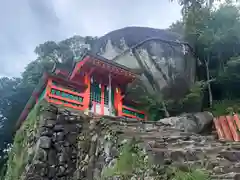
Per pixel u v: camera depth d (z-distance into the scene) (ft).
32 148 23.76
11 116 66.85
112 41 66.49
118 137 19.70
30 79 71.31
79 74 35.58
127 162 15.60
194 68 52.54
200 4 45.80
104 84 36.94
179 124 36.09
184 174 12.28
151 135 21.18
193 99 44.24
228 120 35.04
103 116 28.50
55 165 22.80
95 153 22.30
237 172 12.53
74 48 79.77
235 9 49.96
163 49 55.98
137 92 48.80
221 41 47.03
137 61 56.59
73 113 27.53
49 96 28.53
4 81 73.92
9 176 26.81
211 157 15.01
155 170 13.20
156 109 45.14
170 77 51.78
